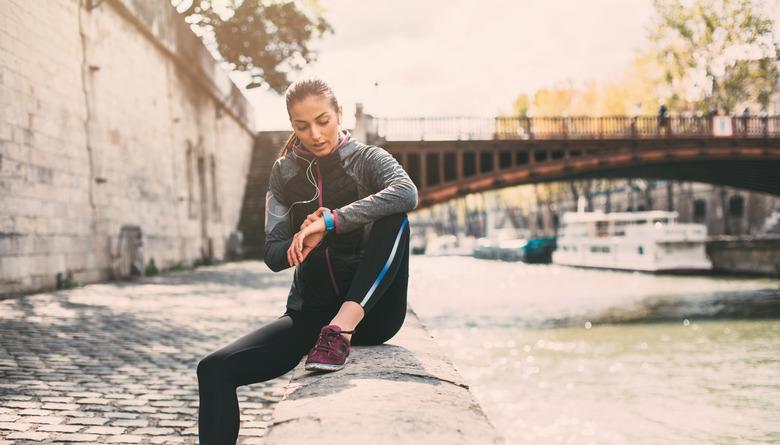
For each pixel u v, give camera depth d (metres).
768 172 32.19
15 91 10.79
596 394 10.62
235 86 31.97
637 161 27.22
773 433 8.48
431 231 113.81
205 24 26.98
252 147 38.69
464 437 1.42
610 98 46.09
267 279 16.25
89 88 14.05
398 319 2.45
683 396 10.41
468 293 26.33
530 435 8.58
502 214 89.81
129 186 16.64
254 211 34.25
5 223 10.27
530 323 18.09
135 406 4.13
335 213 2.19
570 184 54.25
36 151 11.47
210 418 1.97
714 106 35.84
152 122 18.94
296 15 26.89
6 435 3.45
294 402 1.73
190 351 6.10
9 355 5.54
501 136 26.56
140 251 16.25
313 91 2.28
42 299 10.12
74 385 4.61
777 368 12.37
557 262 51.25
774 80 34.97
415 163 28.38
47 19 12.11
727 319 18.44
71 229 12.90
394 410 1.59
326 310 2.35
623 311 20.44
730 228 44.69
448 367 2.19
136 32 17.58
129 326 7.55
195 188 24.19
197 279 15.95
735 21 33.62
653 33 36.03
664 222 42.16
